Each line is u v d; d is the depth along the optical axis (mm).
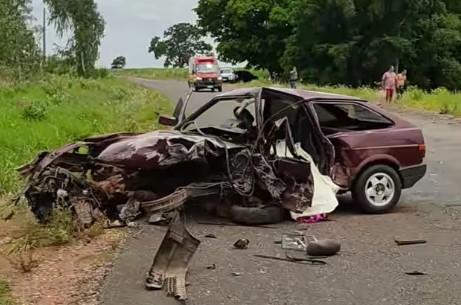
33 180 8578
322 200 9336
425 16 60875
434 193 11484
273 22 70688
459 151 17109
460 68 62438
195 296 6160
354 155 9609
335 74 61250
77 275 6766
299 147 9453
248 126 9594
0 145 14688
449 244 8094
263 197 9180
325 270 7000
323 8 60750
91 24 74500
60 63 68812
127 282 6559
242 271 6945
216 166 9172
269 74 76625
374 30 60406
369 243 8109
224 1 77000
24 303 5914
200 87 46406
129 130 19562
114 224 8688
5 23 38844
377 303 5996
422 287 6453
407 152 9906
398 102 34375
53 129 17922
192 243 6664
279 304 5961
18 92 30891
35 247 7781
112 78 72062
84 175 9039
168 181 9109
